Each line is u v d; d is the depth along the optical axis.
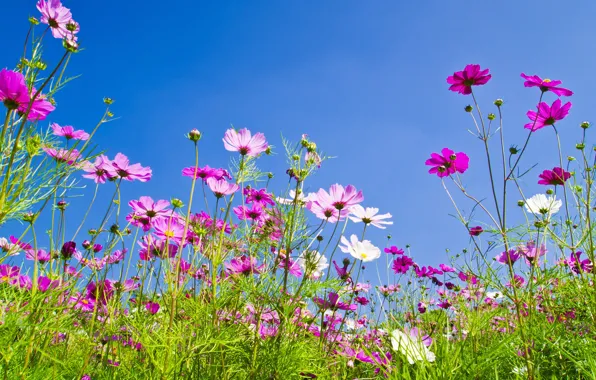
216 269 0.98
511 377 0.98
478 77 1.01
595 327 1.00
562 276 1.07
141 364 0.97
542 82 1.03
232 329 0.98
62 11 0.91
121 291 1.06
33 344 0.85
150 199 1.07
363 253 1.13
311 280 1.03
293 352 0.97
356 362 1.06
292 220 1.01
